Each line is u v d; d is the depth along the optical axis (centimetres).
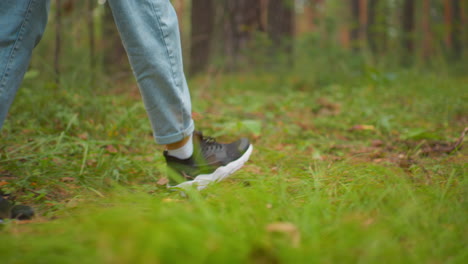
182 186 177
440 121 364
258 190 160
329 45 681
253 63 723
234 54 750
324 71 635
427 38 934
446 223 126
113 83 383
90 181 194
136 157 241
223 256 92
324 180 181
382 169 174
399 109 415
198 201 132
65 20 421
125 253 87
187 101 173
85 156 204
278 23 873
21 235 114
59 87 325
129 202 153
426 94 482
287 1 847
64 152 233
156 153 244
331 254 100
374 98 479
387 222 123
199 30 776
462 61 855
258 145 286
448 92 479
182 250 93
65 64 390
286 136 315
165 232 97
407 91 514
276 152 253
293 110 438
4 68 145
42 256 97
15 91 150
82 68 364
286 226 103
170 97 167
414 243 110
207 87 525
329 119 376
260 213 128
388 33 830
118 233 96
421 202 138
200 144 186
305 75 639
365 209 137
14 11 145
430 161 216
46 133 264
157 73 161
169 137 172
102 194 182
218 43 699
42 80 354
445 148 244
